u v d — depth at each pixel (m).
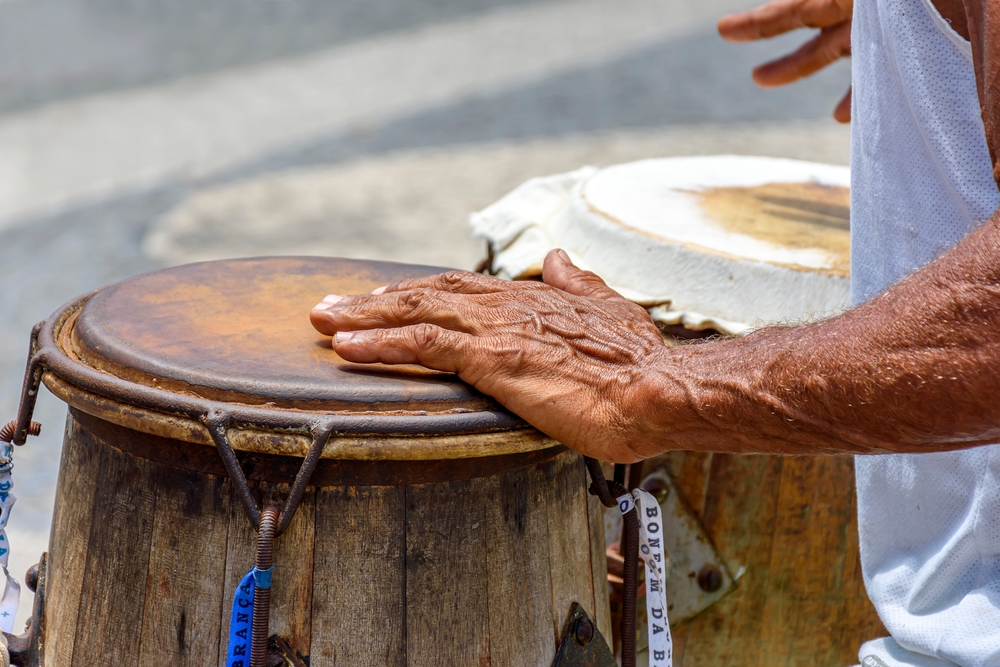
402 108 9.56
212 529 1.30
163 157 8.30
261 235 6.27
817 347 1.16
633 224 2.07
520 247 2.19
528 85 10.14
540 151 7.92
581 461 1.51
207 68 11.72
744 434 1.22
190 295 1.63
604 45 11.84
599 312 1.40
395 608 1.31
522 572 1.40
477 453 1.29
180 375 1.29
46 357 1.38
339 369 1.35
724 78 10.24
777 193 2.42
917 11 1.31
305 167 7.88
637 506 1.53
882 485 1.46
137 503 1.35
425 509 1.32
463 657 1.35
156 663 1.33
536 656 1.42
